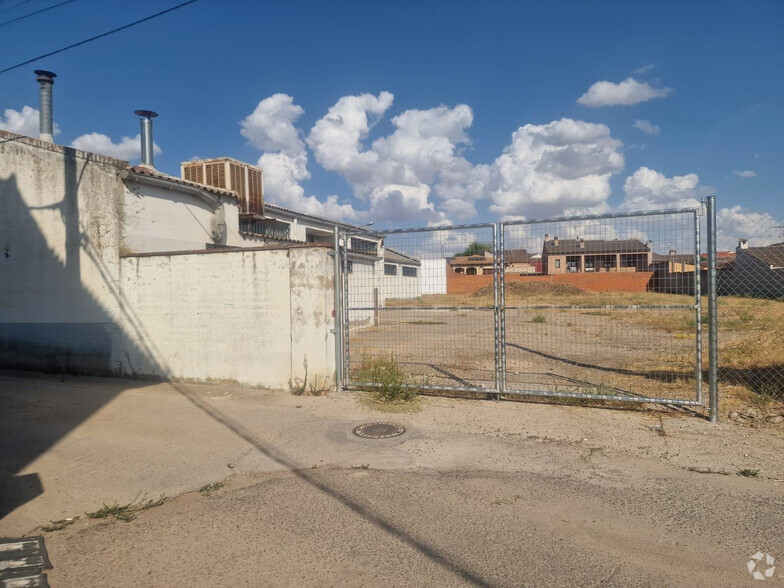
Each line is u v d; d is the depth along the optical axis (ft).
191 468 15.87
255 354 26.55
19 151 32.73
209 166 50.08
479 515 12.28
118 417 21.58
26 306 32.76
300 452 17.03
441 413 21.04
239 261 26.78
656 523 11.67
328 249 25.02
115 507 13.15
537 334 50.80
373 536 11.42
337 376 25.02
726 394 22.31
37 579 9.87
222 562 10.53
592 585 9.42
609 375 28.09
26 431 19.76
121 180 31.40
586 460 15.62
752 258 27.20
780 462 15.08
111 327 30.19
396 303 29.53
